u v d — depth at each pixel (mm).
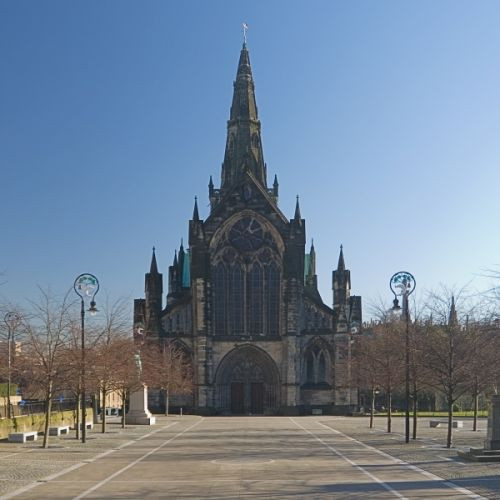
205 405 128250
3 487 35094
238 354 131125
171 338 131125
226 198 133125
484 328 58688
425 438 67062
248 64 161625
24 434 64062
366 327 148875
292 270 130500
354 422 100562
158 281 132625
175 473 40406
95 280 64125
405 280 64375
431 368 59938
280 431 79000
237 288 132250
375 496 31609
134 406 96625
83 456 50781
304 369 131250
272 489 33875
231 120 160375
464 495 31859
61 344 65500
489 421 47125
